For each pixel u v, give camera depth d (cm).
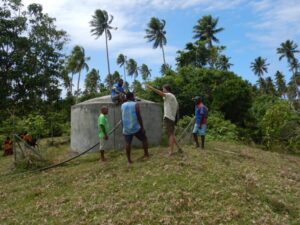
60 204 862
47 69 1806
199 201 781
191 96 2750
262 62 8062
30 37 1756
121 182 925
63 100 2147
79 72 6344
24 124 2533
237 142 2070
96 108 1340
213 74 2866
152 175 934
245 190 841
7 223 798
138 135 1076
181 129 1628
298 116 2823
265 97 3441
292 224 712
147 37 5788
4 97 1736
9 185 1091
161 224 705
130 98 1069
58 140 2269
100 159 1206
